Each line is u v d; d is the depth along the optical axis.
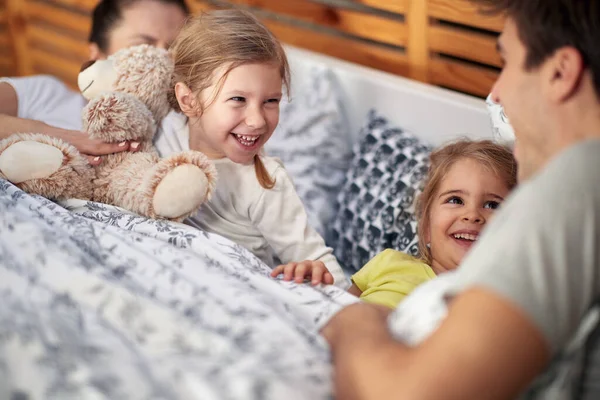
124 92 1.35
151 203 1.20
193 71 1.31
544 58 0.75
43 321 0.84
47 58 2.93
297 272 1.12
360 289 1.39
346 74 1.93
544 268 0.66
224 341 0.84
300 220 1.39
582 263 0.67
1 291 0.91
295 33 2.18
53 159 1.22
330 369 0.83
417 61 1.93
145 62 1.38
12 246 0.97
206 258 1.13
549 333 0.65
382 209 1.72
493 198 1.31
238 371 0.78
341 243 1.81
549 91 0.75
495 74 1.80
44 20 2.88
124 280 0.96
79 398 0.75
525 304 0.65
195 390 0.76
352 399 0.73
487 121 1.70
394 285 1.30
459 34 1.82
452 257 1.32
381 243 1.71
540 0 0.74
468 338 0.65
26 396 0.76
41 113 1.63
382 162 1.79
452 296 0.76
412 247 1.58
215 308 0.90
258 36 1.30
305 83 1.97
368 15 1.99
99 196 1.28
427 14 1.86
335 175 1.90
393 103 1.87
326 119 1.91
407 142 1.79
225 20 1.32
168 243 1.12
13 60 3.02
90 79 1.38
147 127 1.32
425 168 1.70
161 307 0.88
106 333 0.84
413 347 0.72
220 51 1.28
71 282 0.90
